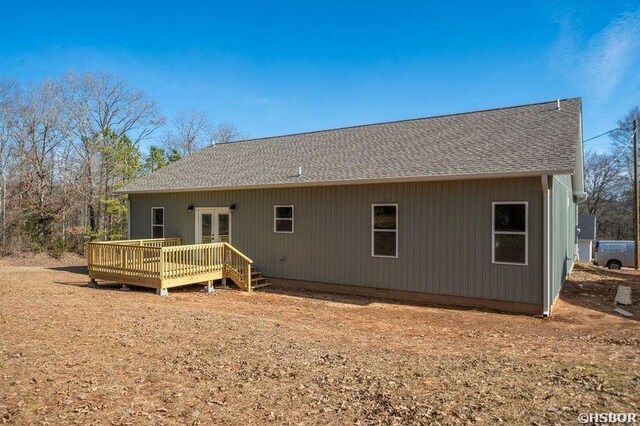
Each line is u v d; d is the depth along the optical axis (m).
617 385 4.47
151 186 17.06
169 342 6.46
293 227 13.77
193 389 4.66
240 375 5.09
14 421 3.88
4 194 26.20
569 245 17.55
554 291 10.95
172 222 16.69
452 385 4.62
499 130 12.71
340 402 4.27
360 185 12.44
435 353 6.18
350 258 12.65
